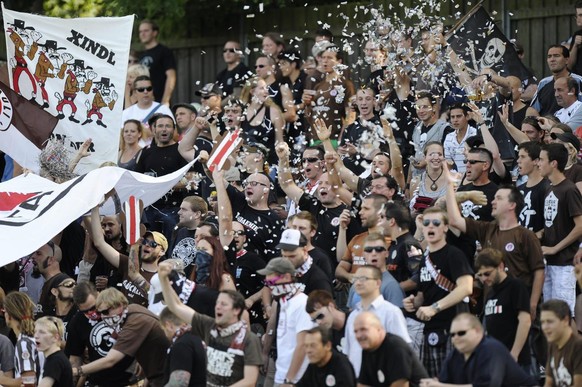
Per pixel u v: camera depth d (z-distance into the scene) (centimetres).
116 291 2806
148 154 3638
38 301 3319
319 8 4428
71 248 3406
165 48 4434
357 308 2497
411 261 2717
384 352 2353
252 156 3388
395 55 3484
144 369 2805
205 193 3500
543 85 3588
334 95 3616
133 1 4681
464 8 4141
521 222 2923
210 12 4650
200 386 2541
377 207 2811
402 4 3959
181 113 3875
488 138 3112
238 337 2527
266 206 3198
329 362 2381
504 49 3559
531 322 2677
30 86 3569
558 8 4112
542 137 3209
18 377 2902
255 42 4616
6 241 3023
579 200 2836
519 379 2305
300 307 2598
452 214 2742
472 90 3331
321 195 3097
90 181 3144
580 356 2341
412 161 3322
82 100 3569
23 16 3569
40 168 3462
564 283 2831
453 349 2391
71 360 2861
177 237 3212
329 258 3000
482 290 2720
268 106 3756
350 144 3284
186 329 2575
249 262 3055
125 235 3112
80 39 3581
